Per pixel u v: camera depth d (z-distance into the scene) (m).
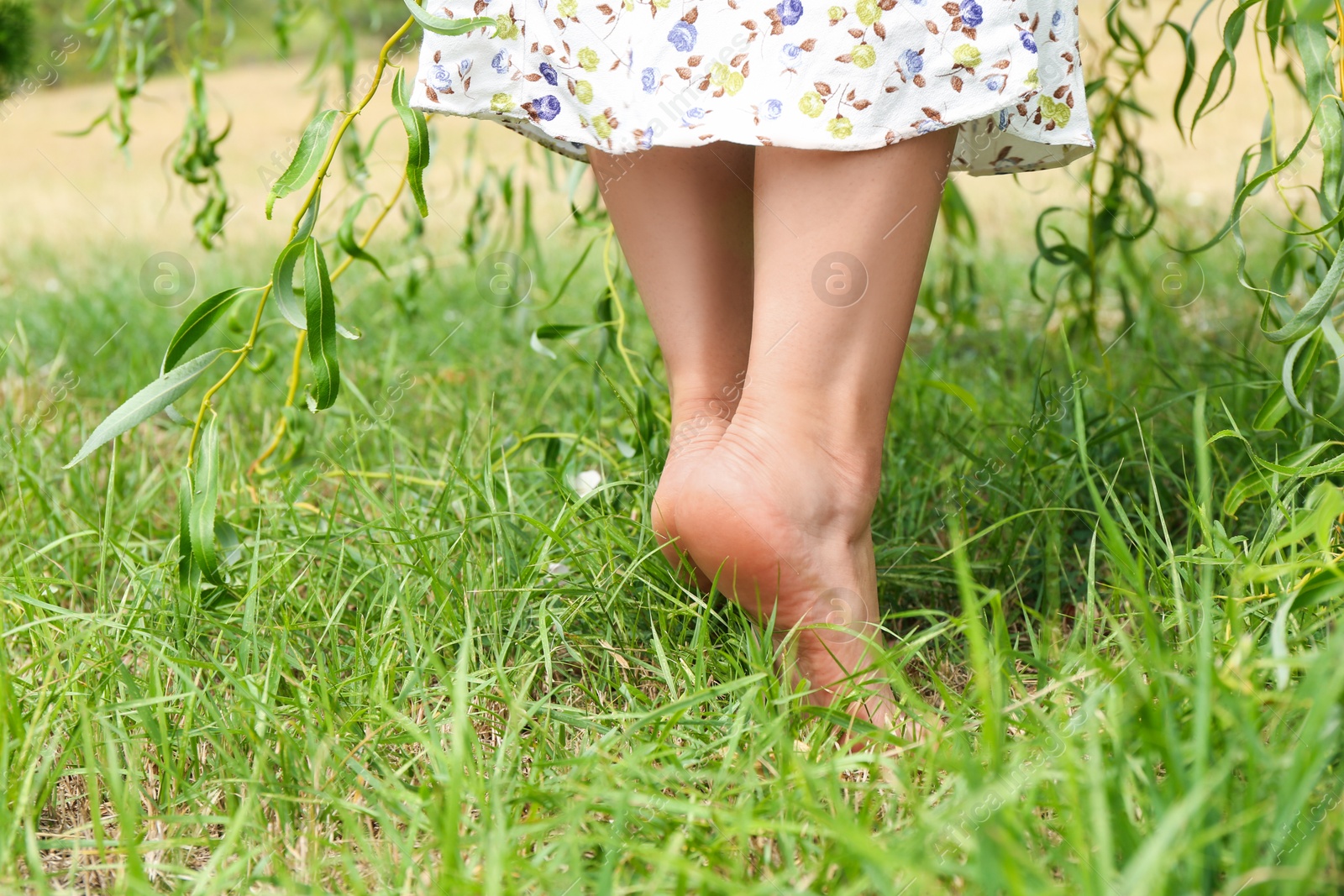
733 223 1.32
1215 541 1.19
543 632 1.16
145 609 1.33
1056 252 2.09
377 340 2.83
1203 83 6.07
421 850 0.94
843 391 1.14
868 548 1.21
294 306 1.28
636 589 1.39
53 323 2.99
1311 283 1.58
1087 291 3.17
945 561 1.53
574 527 1.48
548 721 1.10
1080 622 1.12
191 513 1.27
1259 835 0.74
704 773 0.93
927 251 1.16
